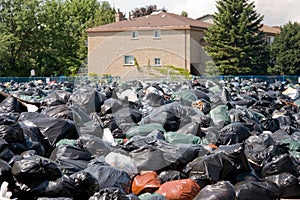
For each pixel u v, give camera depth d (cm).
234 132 978
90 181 658
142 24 4628
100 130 959
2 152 671
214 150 817
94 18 7250
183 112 1019
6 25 5019
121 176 704
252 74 4844
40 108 1164
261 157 860
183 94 1350
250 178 766
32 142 781
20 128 755
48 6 5253
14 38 4912
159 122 991
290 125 1307
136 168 762
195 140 884
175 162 766
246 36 4759
